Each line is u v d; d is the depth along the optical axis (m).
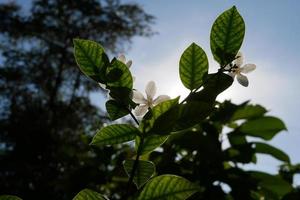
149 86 0.40
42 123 5.07
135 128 0.37
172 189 0.35
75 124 5.29
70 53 5.94
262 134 0.79
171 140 0.71
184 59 0.39
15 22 5.83
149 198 0.35
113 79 0.40
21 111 5.26
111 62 0.40
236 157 0.73
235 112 0.79
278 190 0.75
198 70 0.39
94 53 0.40
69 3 6.02
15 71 5.63
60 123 5.28
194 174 0.68
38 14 5.95
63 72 5.93
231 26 0.39
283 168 0.89
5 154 3.60
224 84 0.39
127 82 0.40
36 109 5.34
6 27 5.81
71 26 6.05
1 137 4.51
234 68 0.42
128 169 0.38
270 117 0.78
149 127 0.36
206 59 0.39
